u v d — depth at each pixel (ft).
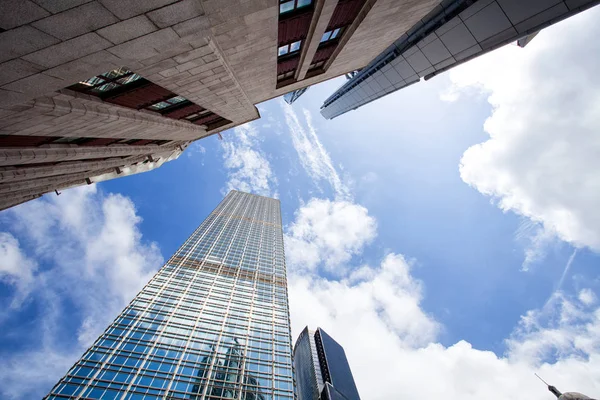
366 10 48.34
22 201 96.22
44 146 49.37
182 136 89.66
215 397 135.74
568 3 39.14
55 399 113.29
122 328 160.04
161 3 16.22
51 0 13.79
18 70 18.03
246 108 79.71
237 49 40.55
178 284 223.92
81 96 35.60
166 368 142.31
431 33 61.57
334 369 419.95
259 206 481.87
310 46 54.49
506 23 47.52
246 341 182.29
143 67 30.53
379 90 106.22
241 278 261.44
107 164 91.91
